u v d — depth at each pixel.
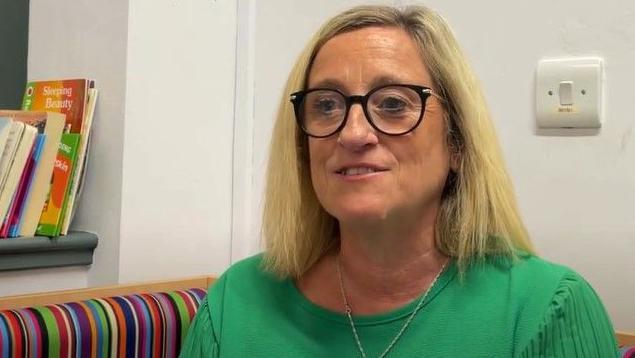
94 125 1.43
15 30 1.55
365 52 0.85
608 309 1.12
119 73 1.38
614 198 1.11
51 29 1.53
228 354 0.93
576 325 0.83
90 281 1.43
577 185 1.14
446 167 0.89
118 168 1.38
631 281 1.10
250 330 0.94
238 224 1.55
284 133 0.97
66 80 1.41
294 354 0.90
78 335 1.09
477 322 0.85
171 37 1.44
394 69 0.84
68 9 1.49
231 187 1.56
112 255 1.39
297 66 0.93
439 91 0.88
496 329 0.84
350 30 0.89
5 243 1.25
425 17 0.90
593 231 1.13
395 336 0.87
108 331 1.12
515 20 1.19
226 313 0.97
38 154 1.32
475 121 0.89
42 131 1.34
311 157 0.89
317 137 0.86
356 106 0.83
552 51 1.16
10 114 1.35
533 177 1.18
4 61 1.55
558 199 1.16
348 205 0.83
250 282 1.00
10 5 1.55
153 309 1.20
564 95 1.13
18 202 1.29
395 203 0.83
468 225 0.90
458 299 0.87
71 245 1.37
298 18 1.47
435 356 0.85
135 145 1.39
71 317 1.09
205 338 0.96
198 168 1.50
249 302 0.97
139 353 1.17
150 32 1.40
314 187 0.91
